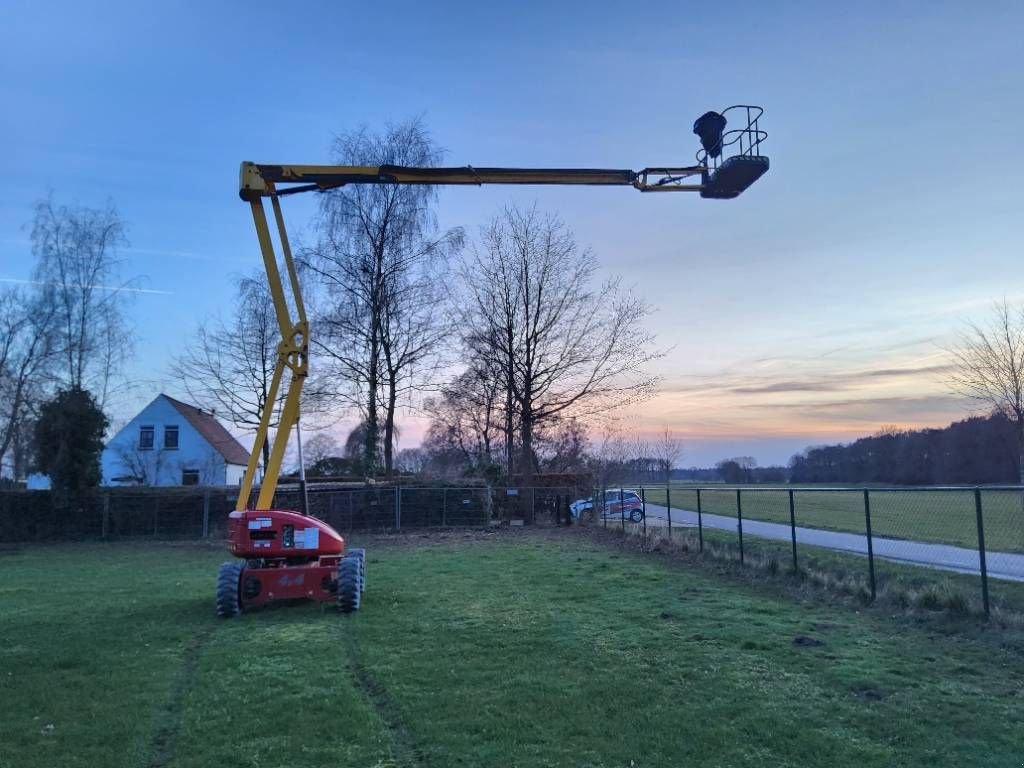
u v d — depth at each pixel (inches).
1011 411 962.1
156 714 241.1
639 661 296.8
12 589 561.6
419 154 1307.8
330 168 479.8
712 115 469.1
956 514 1041.5
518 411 1417.3
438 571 615.8
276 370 477.1
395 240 1310.3
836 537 810.8
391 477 1326.3
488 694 254.7
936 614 365.1
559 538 945.5
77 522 1103.6
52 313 1227.2
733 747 205.2
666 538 783.1
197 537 1100.5
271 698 253.8
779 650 310.5
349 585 426.3
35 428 1129.4
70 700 255.1
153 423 1994.3
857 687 257.9
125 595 519.8
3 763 197.2
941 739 209.8
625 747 205.0
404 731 221.0
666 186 473.1
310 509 1114.7
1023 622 328.2
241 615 425.4
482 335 1403.8
